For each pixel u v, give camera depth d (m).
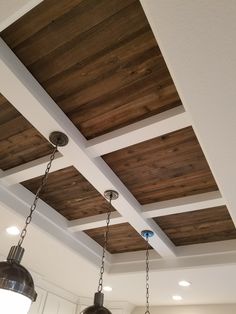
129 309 3.97
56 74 1.56
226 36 1.01
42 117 1.64
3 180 2.20
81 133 1.86
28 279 1.25
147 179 2.20
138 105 1.68
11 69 1.42
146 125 1.69
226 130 1.36
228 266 2.63
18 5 1.12
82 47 1.45
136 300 3.78
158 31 1.04
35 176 2.16
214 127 1.36
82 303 3.86
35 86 1.57
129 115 1.74
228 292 3.26
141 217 2.37
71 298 3.79
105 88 1.61
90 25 1.37
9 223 2.36
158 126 1.68
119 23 1.35
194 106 1.28
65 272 3.17
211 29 1.00
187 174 2.12
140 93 1.62
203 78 1.16
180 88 1.22
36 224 2.38
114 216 2.50
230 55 1.07
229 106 1.25
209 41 1.04
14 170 2.16
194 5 0.95
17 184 2.32
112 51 1.45
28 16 1.35
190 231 2.67
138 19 1.33
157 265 2.89
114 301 3.88
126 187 2.28
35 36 1.42
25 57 1.50
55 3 1.30
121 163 2.08
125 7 1.30
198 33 1.02
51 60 1.51
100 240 2.96
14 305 1.17
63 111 1.74
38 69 1.55
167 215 2.48
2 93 1.52
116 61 1.49
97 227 2.68
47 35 1.42
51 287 3.53
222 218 2.47
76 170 2.20
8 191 2.24
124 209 2.31
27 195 2.39
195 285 3.14
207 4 0.95
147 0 0.97
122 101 1.67
